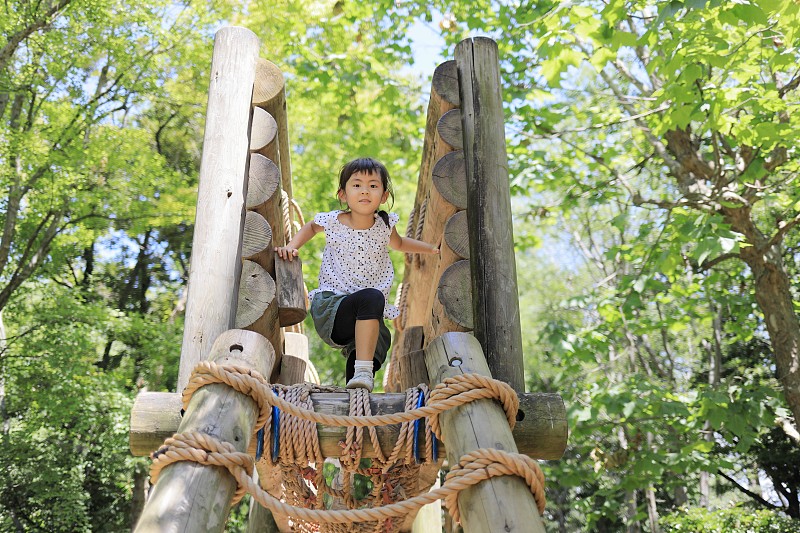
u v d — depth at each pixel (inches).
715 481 844.6
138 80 522.0
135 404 108.9
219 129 133.4
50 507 594.6
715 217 277.0
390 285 149.6
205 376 92.0
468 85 141.6
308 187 514.9
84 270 863.1
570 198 402.9
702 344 719.7
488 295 126.6
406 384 129.0
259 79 141.9
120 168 537.6
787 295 336.8
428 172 162.7
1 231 559.2
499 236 130.9
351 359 143.3
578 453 634.2
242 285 125.6
